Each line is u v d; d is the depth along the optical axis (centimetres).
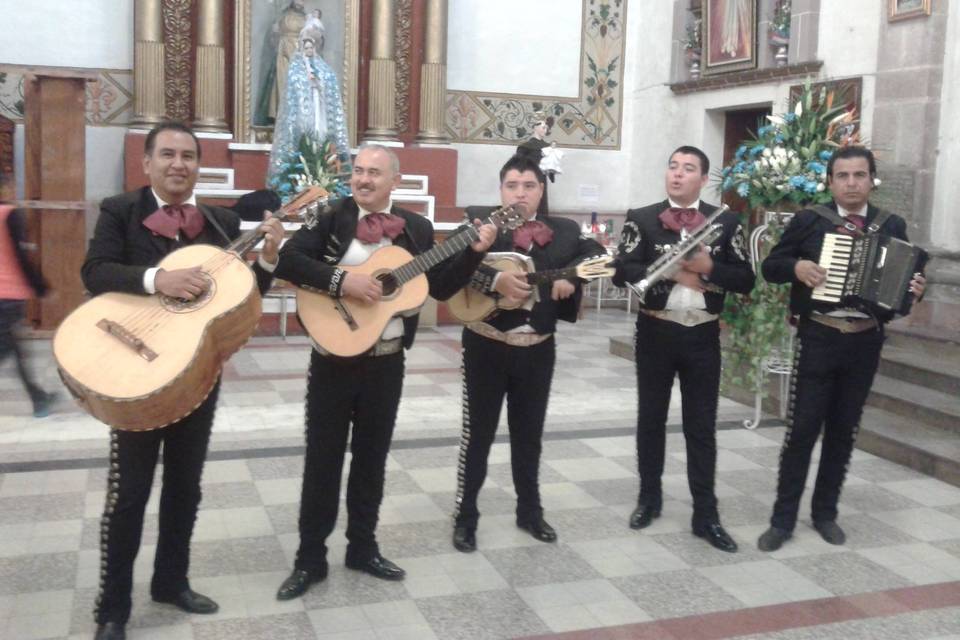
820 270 407
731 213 427
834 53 930
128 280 310
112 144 1117
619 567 406
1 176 827
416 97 1211
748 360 648
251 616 351
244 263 326
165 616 348
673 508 481
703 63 1115
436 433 609
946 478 532
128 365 297
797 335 438
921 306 794
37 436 579
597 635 345
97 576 381
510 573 396
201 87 1121
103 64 1107
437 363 849
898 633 353
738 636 348
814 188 600
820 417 427
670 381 441
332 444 366
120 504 317
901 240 412
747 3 1023
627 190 1319
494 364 408
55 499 469
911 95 838
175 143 323
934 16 817
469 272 370
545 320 406
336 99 1059
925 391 644
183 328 306
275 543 421
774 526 438
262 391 714
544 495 497
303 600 365
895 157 855
